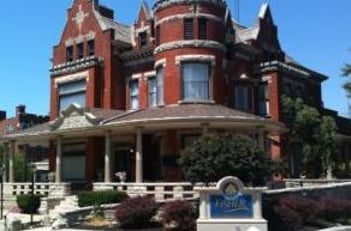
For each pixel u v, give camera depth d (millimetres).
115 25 47281
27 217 34281
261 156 25047
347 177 49906
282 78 46719
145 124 35125
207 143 25422
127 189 34969
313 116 46094
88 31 46812
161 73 40500
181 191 32531
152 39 44094
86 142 44031
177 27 39875
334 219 28953
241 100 44031
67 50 48281
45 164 70312
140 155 35594
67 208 34406
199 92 39156
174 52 39656
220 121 34438
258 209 22984
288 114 46062
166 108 38312
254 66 46875
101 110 41375
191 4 39906
